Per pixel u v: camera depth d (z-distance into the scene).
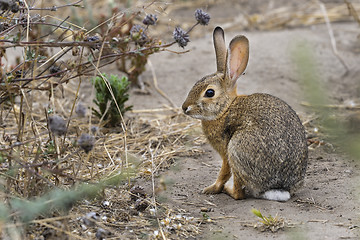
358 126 13.27
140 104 14.73
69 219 8.24
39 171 8.70
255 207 9.43
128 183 9.98
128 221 8.73
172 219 8.92
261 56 17.75
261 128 9.57
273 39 19.09
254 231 8.51
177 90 15.62
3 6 8.18
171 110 14.41
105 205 9.07
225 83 10.18
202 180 10.82
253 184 9.66
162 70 16.91
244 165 9.59
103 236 8.02
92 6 18.81
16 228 7.58
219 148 10.27
